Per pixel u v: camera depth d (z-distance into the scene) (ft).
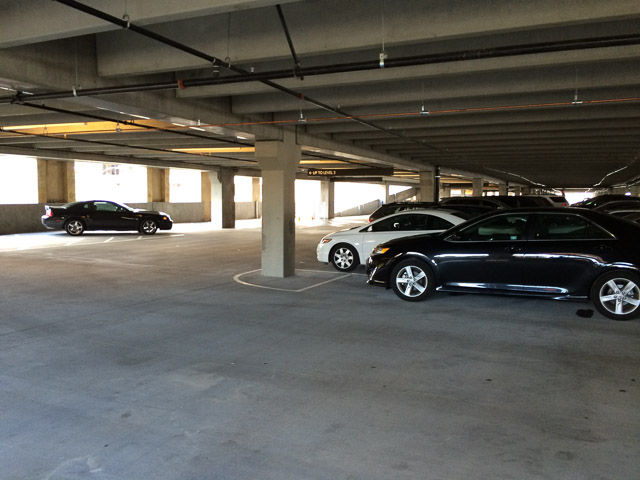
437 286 27.84
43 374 17.57
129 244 62.34
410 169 85.35
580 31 21.81
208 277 38.17
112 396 15.60
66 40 24.52
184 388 16.20
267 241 38.65
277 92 31.40
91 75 25.72
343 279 37.14
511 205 56.54
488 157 73.36
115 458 11.85
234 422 13.73
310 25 21.20
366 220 140.67
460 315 25.53
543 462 11.50
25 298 30.40
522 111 39.24
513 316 25.21
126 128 46.70
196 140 57.00
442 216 37.83
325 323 24.22
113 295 31.32
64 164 86.33
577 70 27.25
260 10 21.91
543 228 25.68
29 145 65.87
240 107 35.22
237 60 22.57
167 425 13.57
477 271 26.63
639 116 36.76
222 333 22.63
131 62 25.00
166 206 109.70
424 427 13.30
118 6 17.99
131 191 123.24
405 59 17.94
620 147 59.06
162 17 17.51
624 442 12.42
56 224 72.79
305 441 12.60
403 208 53.93
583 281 24.53
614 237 24.39
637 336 21.53
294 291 32.48
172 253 53.42
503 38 22.91
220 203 96.07
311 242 67.31
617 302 23.98
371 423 13.57
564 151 63.57
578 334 21.89
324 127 42.91
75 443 12.60
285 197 38.55
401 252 28.63
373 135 48.80
